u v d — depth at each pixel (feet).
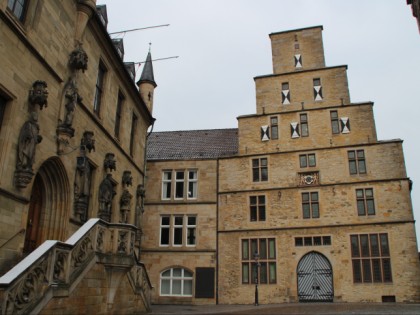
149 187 101.60
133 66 87.97
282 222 90.79
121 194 69.00
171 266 94.79
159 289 93.76
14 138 38.24
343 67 97.76
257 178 96.07
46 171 47.11
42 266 30.32
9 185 37.35
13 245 37.78
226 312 58.54
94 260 38.60
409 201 84.17
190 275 94.12
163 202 99.60
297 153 94.27
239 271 90.43
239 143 99.60
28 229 45.03
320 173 91.30
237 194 96.07
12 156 37.93
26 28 41.24
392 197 85.35
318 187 90.58
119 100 71.87
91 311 37.65
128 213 71.36
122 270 42.27
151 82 96.07
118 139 70.08
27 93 40.55
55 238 46.93
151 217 99.14
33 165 41.45
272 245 90.58
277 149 96.07
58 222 47.47
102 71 63.05
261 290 87.81
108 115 63.62
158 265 95.35
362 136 91.25
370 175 88.02
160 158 104.06
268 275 88.43
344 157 90.84
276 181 93.91
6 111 38.06
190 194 100.27
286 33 105.70
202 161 101.04
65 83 48.80
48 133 44.75
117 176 67.46
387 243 83.46
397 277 80.94
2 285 25.79
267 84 102.06
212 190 98.17
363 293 81.97
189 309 68.03
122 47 79.46
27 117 40.32
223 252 92.94
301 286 86.43
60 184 48.19
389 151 88.22
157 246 96.68
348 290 82.94
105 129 61.00
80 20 52.75
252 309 65.57
